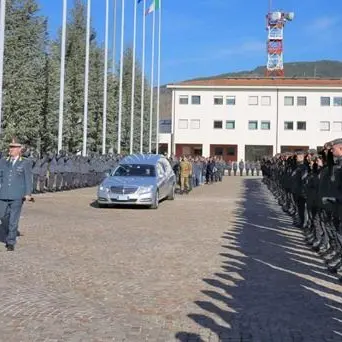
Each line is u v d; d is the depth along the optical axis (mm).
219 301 7461
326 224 10484
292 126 80688
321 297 7793
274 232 14328
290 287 8336
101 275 8836
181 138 82125
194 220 16516
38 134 42062
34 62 39219
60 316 6645
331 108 80125
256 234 13867
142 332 6113
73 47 48406
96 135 51562
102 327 6258
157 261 10039
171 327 6320
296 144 80625
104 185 19859
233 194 29625
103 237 12695
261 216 18203
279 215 18609
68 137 46594
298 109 80500
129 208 19844
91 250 11000
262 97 81188
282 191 21719
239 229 14703
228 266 9742
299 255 11016
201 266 9688
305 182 13133
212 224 15625
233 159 81500
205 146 81750
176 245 11812
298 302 7512
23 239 12117
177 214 18172
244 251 11320
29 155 24422
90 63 49594
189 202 23344
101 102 51344
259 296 7777
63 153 29375
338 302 7547
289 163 18734
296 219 16016
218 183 44125
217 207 21156
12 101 35812
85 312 6824
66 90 46594
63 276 8727
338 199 9445
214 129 81688
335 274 9289
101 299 7449
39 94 40812
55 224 14758
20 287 7984
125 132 65250
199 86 81375
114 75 55844
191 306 7191
